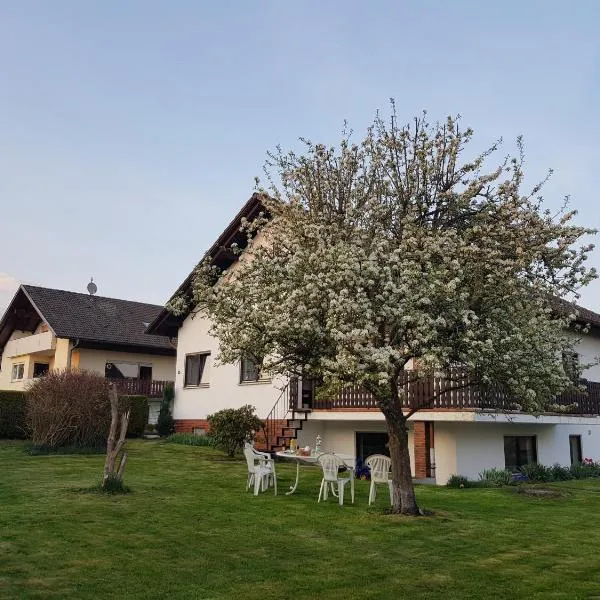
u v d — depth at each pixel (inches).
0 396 844.6
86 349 1286.9
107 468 482.6
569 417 792.3
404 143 503.2
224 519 406.3
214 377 974.4
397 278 401.4
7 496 449.1
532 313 422.9
